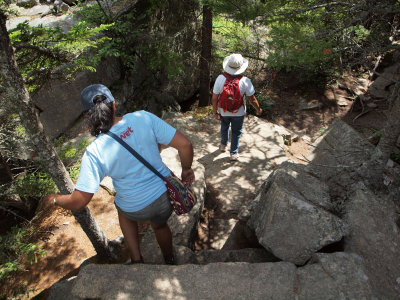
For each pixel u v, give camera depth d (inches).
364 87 404.5
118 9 293.1
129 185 77.5
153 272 87.2
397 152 253.3
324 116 380.5
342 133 201.0
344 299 78.2
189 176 89.8
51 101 237.0
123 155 73.3
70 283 104.8
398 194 163.5
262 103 389.1
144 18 314.0
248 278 84.5
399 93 136.9
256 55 297.1
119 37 290.0
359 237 105.3
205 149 226.2
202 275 86.1
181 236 133.8
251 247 143.2
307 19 162.2
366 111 372.5
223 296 80.7
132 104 326.3
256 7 160.6
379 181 158.4
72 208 73.6
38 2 312.5
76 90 250.8
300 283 82.7
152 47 313.6
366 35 190.7
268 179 146.6
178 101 414.3
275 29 147.9
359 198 119.9
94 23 277.3
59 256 149.8
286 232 106.6
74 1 313.3
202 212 168.6
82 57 119.3
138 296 81.7
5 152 177.8
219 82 173.2
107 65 283.1
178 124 252.2
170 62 315.9
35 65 108.5
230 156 211.9
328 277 83.0
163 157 182.9
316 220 106.5
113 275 86.7
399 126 139.7
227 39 346.6
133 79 325.7
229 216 173.9
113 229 163.3
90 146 72.4
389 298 88.2
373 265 97.3
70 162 151.5
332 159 188.7
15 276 139.7
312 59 136.6
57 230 161.3
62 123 251.0
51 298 100.9
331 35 152.2
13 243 106.7
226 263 89.1
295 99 406.0
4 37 77.5
